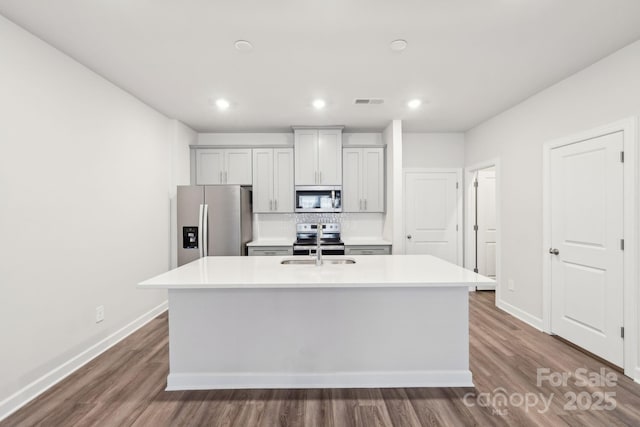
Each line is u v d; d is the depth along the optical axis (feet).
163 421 6.04
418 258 9.35
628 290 7.48
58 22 6.54
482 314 12.09
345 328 7.18
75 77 8.14
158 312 12.07
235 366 7.17
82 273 8.32
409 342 7.20
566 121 9.31
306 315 7.17
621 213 7.67
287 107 11.87
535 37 7.16
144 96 10.67
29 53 6.88
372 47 7.59
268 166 14.73
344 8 6.15
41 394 6.92
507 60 8.24
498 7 6.13
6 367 6.33
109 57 8.02
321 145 14.48
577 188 8.95
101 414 6.23
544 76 9.21
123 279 10.01
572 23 6.64
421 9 6.18
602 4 6.01
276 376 7.13
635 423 5.89
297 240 15.42
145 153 11.35
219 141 15.52
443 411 6.28
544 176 10.11
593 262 8.43
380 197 14.79
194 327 7.13
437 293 7.18
